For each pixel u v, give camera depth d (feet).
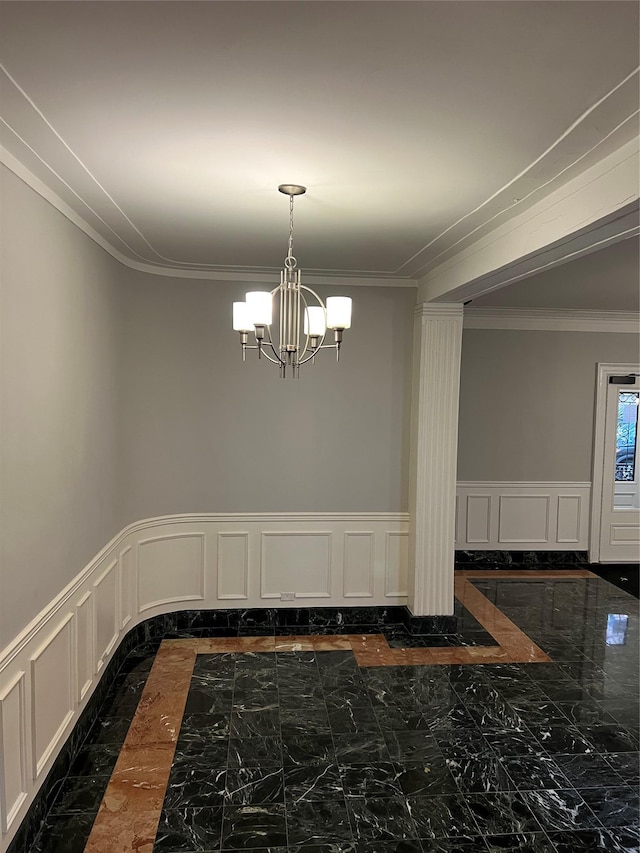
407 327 17.29
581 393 23.82
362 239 12.56
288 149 7.86
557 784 10.48
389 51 5.51
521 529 24.00
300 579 17.51
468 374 23.39
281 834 9.18
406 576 17.79
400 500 17.65
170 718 12.35
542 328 23.48
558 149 7.59
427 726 12.23
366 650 15.85
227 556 17.21
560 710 12.96
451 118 6.87
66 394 10.52
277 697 13.29
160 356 16.11
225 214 10.91
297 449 17.25
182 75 6.01
